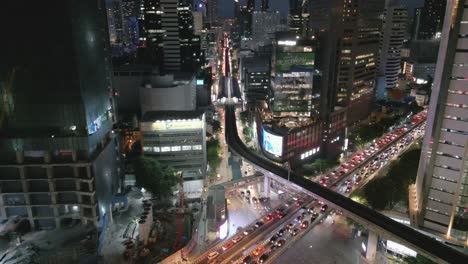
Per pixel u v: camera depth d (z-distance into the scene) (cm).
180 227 13175
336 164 19262
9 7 10581
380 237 12169
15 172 11819
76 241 11606
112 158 14112
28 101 11406
